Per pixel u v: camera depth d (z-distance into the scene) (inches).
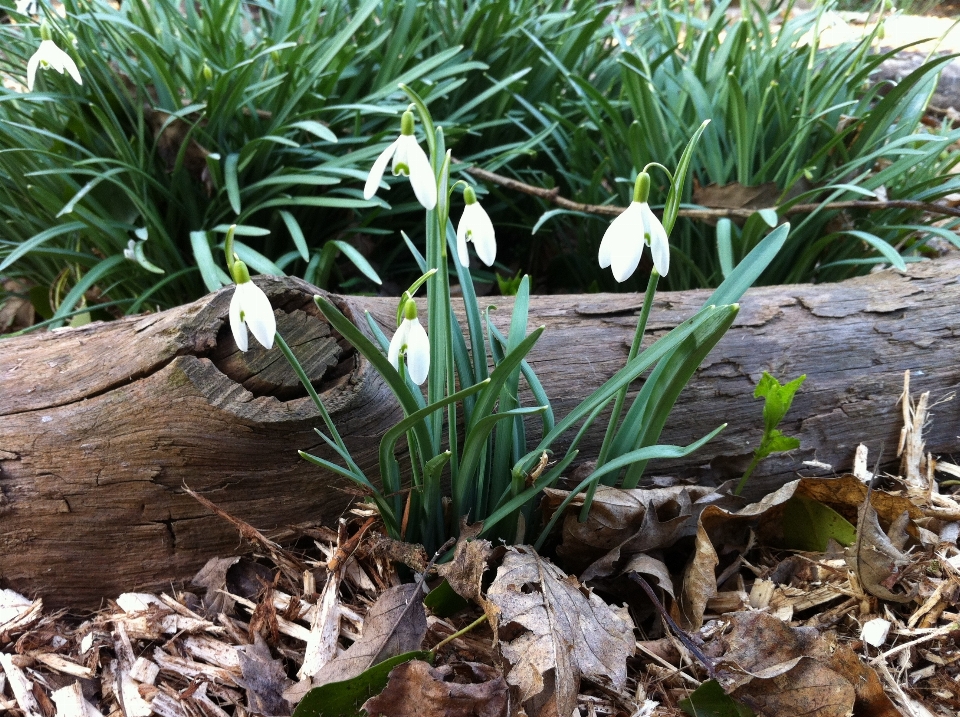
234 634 16.5
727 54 27.4
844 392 19.5
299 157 26.0
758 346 19.2
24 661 16.1
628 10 47.2
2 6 22.7
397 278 30.0
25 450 16.1
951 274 20.7
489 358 18.5
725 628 16.1
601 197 29.4
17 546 16.5
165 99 24.1
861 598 17.0
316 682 14.9
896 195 24.2
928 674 16.1
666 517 17.2
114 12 25.3
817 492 17.9
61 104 22.5
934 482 19.8
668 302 19.8
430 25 30.5
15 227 25.4
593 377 18.9
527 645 14.5
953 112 35.5
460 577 15.5
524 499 15.9
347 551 16.6
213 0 26.0
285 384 16.1
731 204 24.5
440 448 17.6
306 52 26.0
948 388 20.0
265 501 17.0
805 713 14.7
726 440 19.1
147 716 15.3
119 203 23.6
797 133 22.9
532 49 30.0
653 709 15.2
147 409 15.9
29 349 16.8
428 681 13.9
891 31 45.1
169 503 16.6
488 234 13.4
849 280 21.1
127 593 17.2
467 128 25.3
